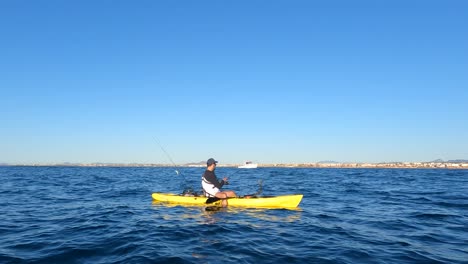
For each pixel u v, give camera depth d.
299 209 11.36
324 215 10.25
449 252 6.23
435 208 11.82
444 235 7.60
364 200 14.29
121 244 6.59
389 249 6.39
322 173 49.94
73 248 6.34
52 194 16.98
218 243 6.65
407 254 6.07
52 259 5.72
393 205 12.65
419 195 16.38
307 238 7.21
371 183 25.86
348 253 6.10
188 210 10.95
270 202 11.71
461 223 9.06
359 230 8.11
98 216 10.05
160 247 6.33
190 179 31.80
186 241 6.80
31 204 12.98
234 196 12.06
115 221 9.15
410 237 7.39
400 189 20.11
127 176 39.69
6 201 13.93
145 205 12.22
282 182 27.02
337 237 7.35
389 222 9.16
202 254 5.90
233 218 9.51
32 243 6.75
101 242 6.77
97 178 34.53
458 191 18.56
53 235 7.48
